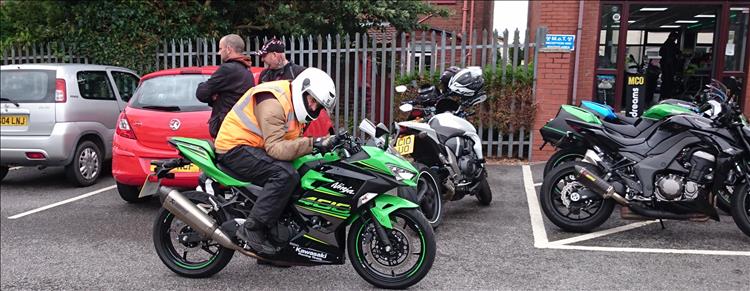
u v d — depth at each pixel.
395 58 9.12
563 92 8.69
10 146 7.21
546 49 8.64
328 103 3.91
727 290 4.11
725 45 9.16
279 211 3.94
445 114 5.80
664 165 5.07
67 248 5.20
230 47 5.07
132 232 5.62
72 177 7.45
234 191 4.18
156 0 10.88
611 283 4.25
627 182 5.13
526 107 8.76
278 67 5.42
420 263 4.03
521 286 4.21
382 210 3.95
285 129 3.93
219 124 5.10
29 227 5.84
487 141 9.03
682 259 4.73
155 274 4.54
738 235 5.33
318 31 11.27
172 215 4.43
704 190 5.05
